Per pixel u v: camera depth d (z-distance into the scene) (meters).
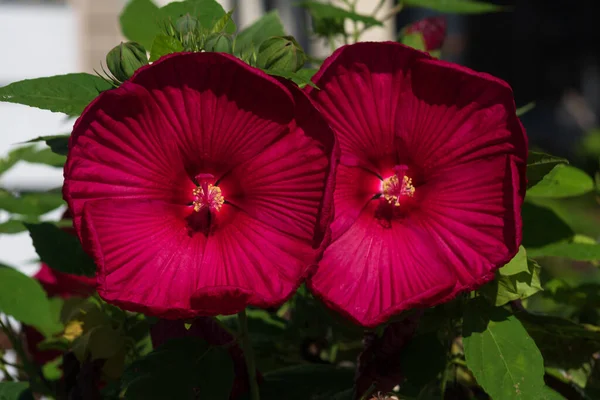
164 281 0.88
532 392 0.93
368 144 0.93
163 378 0.95
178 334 0.99
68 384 1.07
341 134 0.93
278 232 0.89
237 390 1.02
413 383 0.99
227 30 1.07
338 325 1.10
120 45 0.94
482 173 0.91
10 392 1.17
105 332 1.05
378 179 0.94
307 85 0.91
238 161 0.90
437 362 0.99
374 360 0.99
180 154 0.90
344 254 0.92
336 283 0.90
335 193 0.93
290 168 0.88
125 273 0.88
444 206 0.92
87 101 0.96
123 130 0.88
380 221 0.93
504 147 0.90
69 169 0.86
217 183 0.91
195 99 0.88
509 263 0.93
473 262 0.90
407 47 0.89
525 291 0.94
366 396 0.99
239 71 0.86
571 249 1.10
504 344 0.95
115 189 0.89
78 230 0.86
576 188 1.12
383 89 0.92
